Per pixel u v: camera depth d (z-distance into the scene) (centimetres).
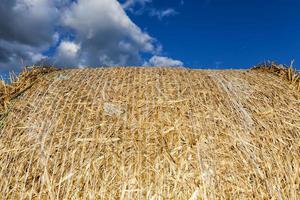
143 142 426
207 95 511
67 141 427
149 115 463
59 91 518
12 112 475
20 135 439
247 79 574
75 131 440
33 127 449
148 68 623
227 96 512
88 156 411
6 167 408
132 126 446
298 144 439
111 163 404
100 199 382
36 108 481
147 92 512
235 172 405
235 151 423
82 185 390
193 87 531
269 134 447
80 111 473
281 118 472
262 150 428
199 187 391
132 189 386
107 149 418
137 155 411
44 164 407
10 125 454
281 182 406
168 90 519
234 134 443
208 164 408
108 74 582
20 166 408
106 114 467
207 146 425
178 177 396
